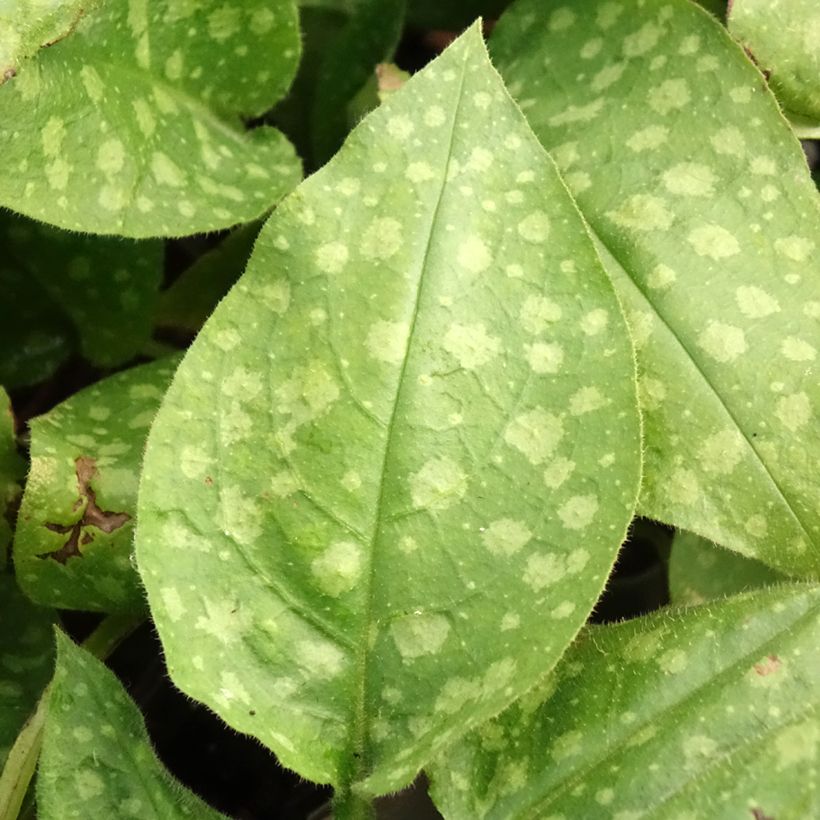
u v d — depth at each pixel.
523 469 0.18
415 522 0.18
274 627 0.18
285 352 0.18
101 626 0.23
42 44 0.17
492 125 0.18
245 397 0.18
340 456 0.18
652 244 0.21
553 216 0.18
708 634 0.19
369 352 0.17
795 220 0.20
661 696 0.19
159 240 0.24
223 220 0.21
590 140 0.22
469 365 0.17
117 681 0.19
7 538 0.22
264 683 0.18
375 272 0.17
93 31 0.19
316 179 0.18
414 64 0.28
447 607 0.18
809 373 0.20
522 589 0.18
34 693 0.22
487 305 0.18
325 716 0.18
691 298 0.20
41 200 0.19
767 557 0.20
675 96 0.21
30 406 0.26
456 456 0.18
